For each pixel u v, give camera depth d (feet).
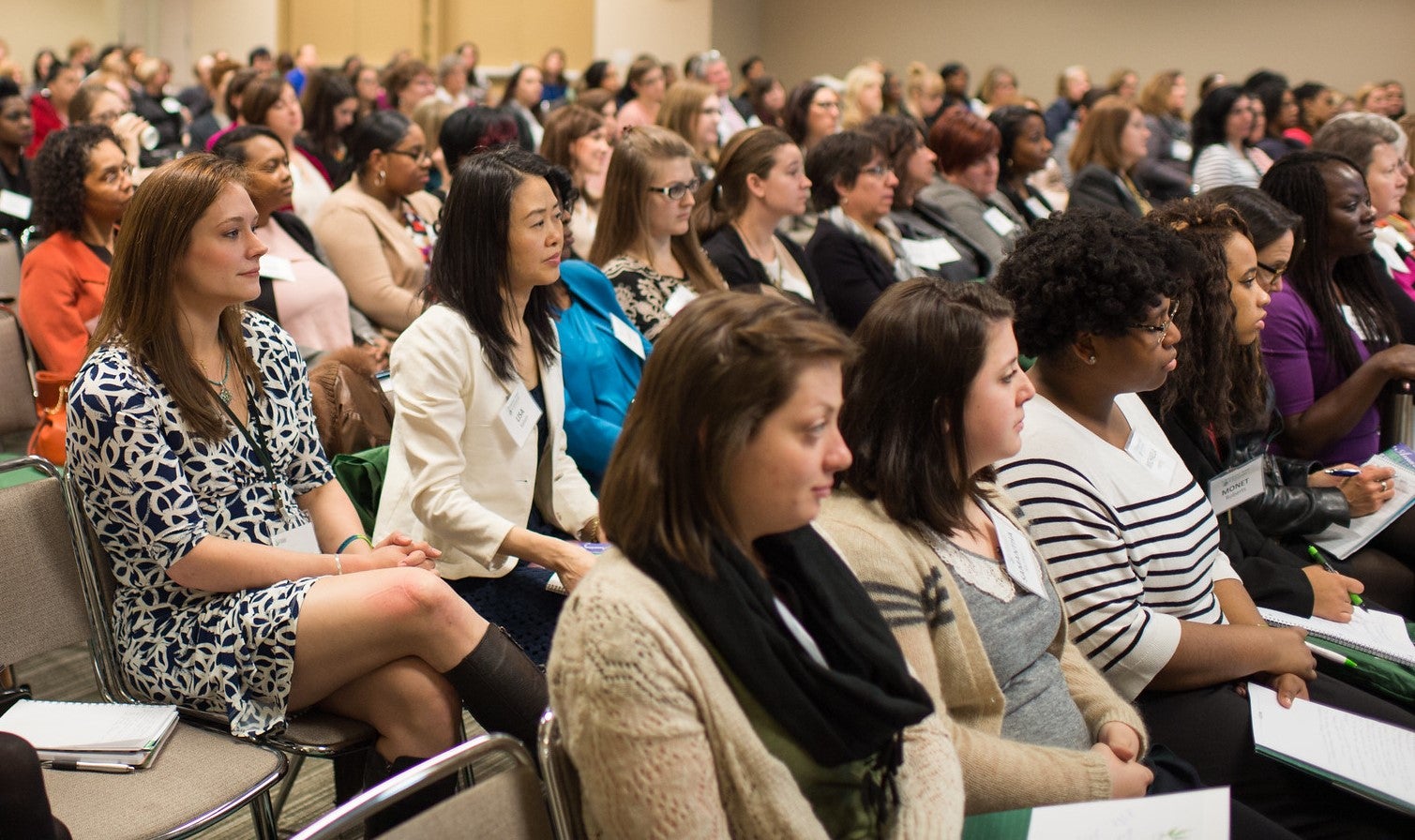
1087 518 5.97
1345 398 9.59
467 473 7.37
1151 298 6.04
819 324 3.79
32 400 9.72
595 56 42.52
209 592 6.12
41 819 4.50
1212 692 6.15
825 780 4.04
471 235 7.27
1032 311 6.30
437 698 5.97
